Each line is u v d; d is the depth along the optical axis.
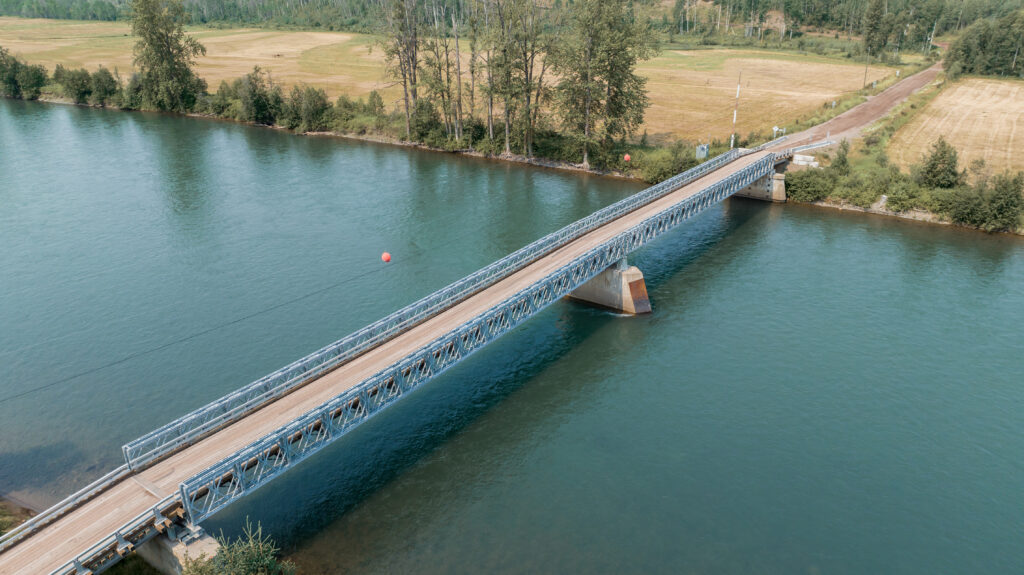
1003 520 37.09
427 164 116.00
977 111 132.12
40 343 54.84
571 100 108.56
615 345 55.66
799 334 57.34
